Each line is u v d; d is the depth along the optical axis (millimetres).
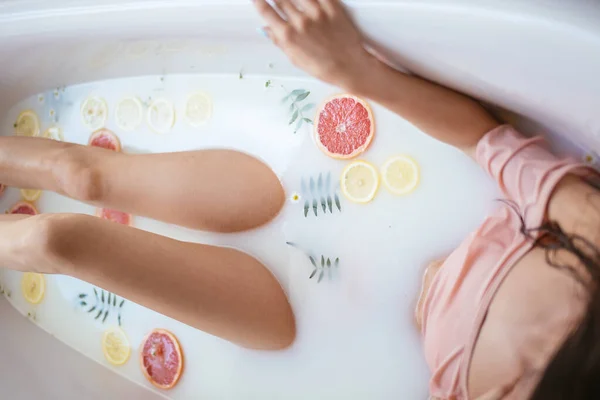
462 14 757
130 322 1232
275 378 1105
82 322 1285
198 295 934
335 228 1068
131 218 1216
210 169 1070
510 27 743
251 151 1123
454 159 990
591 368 709
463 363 829
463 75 814
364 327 1051
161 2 952
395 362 1032
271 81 1116
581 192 764
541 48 744
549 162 799
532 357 755
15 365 1214
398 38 794
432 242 1005
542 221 779
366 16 781
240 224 1090
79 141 1284
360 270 1053
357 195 1056
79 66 1199
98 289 1271
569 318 725
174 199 1052
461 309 839
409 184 1021
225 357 1145
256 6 782
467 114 857
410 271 1021
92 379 1225
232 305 974
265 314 1023
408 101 834
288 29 776
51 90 1309
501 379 788
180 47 1054
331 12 763
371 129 1042
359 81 818
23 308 1353
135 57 1129
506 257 798
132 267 876
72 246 836
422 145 1013
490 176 897
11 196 1355
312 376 1081
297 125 1093
